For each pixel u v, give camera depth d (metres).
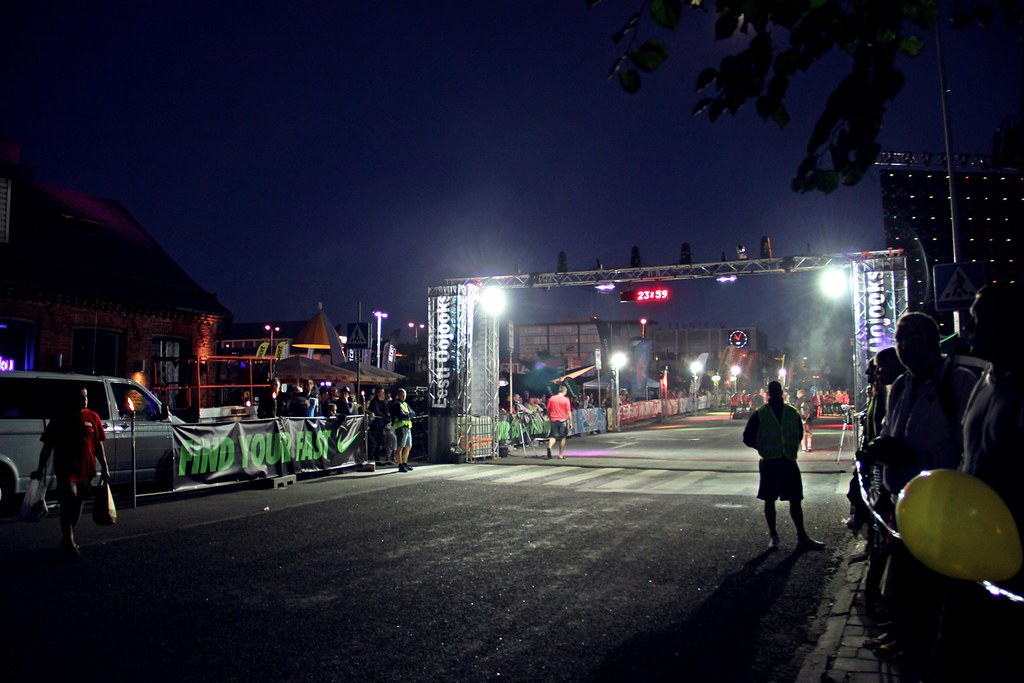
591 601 6.19
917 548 2.35
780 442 8.29
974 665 2.48
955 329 10.91
